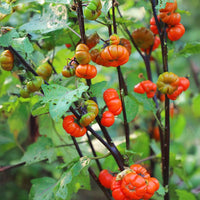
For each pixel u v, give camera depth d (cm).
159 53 118
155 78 133
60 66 112
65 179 92
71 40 102
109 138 92
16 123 121
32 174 146
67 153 113
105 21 94
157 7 88
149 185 87
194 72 152
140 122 140
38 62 99
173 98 95
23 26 95
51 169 131
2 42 86
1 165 138
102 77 131
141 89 101
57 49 115
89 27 117
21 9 95
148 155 128
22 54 90
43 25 94
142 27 103
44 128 112
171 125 133
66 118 87
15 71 89
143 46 105
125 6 119
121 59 86
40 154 111
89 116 85
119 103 90
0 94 122
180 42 104
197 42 100
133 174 87
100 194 144
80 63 86
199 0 148
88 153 114
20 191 147
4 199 143
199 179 151
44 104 87
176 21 94
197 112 154
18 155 141
